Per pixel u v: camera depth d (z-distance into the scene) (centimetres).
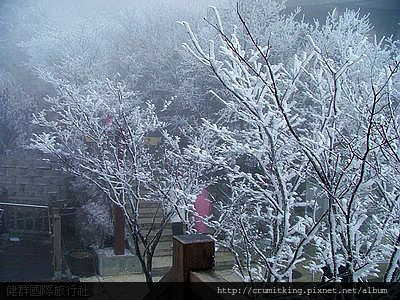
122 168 653
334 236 388
